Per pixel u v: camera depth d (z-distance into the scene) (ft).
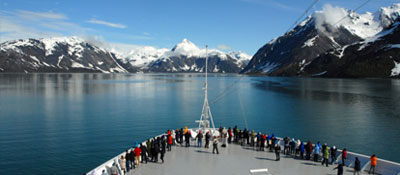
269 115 268.21
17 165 134.00
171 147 104.58
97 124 221.87
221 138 110.93
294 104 343.26
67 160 140.05
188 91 513.45
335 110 298.56
